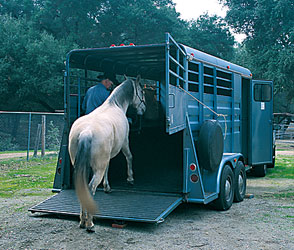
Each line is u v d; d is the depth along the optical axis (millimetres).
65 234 5039
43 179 10172
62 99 29641
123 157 8422
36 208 5781
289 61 28969
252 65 33750
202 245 4641
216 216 6172
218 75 7664
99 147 4930
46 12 31828
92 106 6457
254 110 9852
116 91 6047
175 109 5453
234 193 7199
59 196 6203
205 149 6051
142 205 5566
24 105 30797
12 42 26922
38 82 26562
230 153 7684
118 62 7801
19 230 5227
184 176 5836
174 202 5656
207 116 6973
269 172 11781
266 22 31672
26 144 21922
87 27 31578
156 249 4480
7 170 12031
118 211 5375
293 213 6375
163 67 8586
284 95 48938
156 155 8727
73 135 5051
